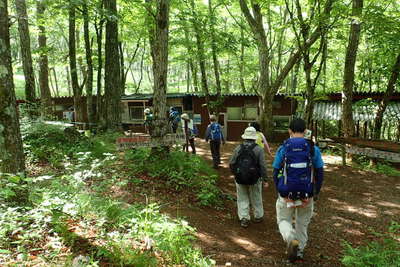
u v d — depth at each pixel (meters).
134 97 18.42
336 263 3.77
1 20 3.51
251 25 13.87
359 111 12.92
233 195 6.69
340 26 9.67
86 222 3.63
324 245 4.37
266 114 14.48
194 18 13.11
